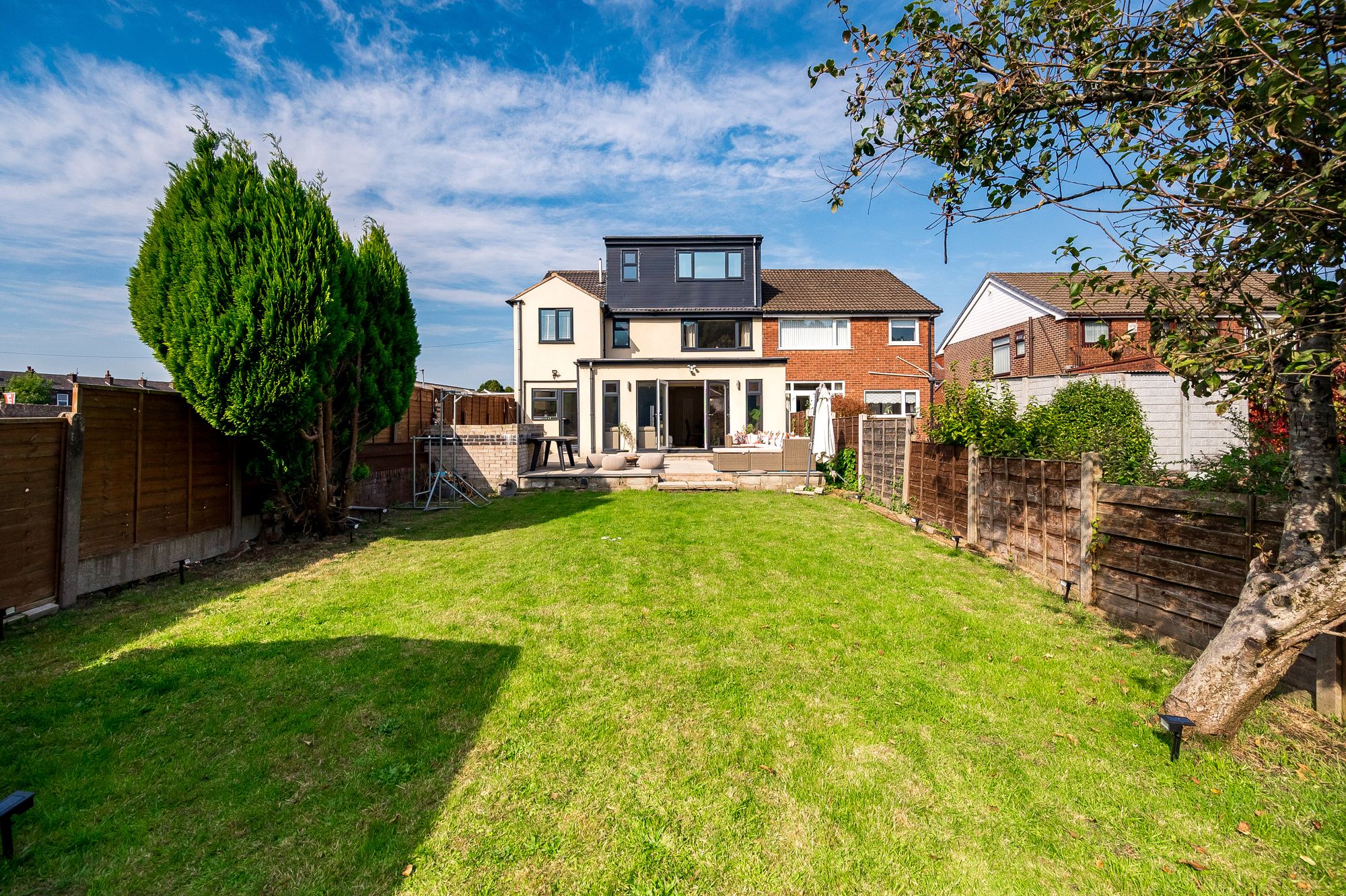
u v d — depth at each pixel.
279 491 7.88
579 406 19.88
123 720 3.28
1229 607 4.06
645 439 20.03
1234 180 2.45
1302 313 2.39
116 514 5.73
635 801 2.67
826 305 23.72
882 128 3.71
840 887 2.20
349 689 3.69
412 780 2.80
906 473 10.55
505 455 14.33
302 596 5.64
